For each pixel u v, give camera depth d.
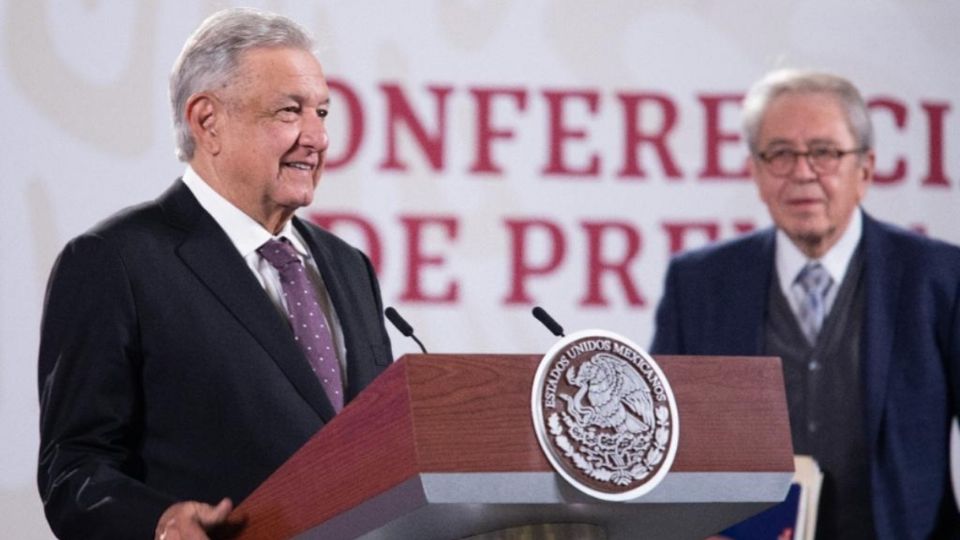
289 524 5.34
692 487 5.26
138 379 6.62
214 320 6.64
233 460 6.49
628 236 11.90
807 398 11.73
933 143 12.34
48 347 6.62
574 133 11.91
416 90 11.75
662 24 12.12
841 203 11.96
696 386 5.35
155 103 11.42
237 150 6.91
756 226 12.01
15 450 10.95
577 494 5.06
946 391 11.77
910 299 11.87
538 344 11.71
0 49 11.23
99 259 6.65
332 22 11.70
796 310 11.84
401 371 4.92
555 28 11.95
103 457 6.34
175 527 5.53
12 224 11.15
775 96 12.05
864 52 12.40
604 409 5.12
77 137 11.30
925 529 11.63
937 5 12.48
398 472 4.91
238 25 7.02
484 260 11.70
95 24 11.39
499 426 4.98
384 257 11.59
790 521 11.25
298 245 7.25
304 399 6.57
